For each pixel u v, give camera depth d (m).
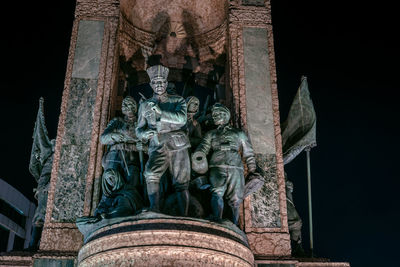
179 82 14.17
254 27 12.31
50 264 9.43
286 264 9.82
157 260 8.14
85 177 10.43
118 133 10.38
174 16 14.16
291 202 11.56
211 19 13.88
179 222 8.38
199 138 10.56
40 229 10.90
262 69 11.84
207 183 9.73
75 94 11.21
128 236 8.25
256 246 10.03
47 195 10.95
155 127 9.45
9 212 25.12
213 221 8.66
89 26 11.95
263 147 10.99
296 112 11.70
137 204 9.35
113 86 11.62
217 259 8.38
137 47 13.73
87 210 10.09
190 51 14.18
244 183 9.96
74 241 9.80
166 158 9.34
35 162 11.62
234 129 10.33
